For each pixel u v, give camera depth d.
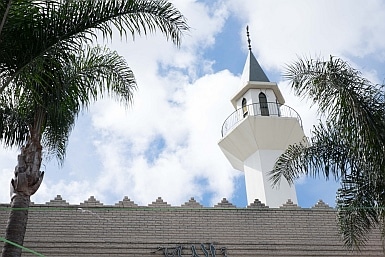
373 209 12.09
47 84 10.72
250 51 36.94
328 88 11.70
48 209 15.77
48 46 10.01
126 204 17.47
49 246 16.28
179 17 10.84
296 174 12.95
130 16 10.57
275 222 17.81
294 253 17.31
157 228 17.14
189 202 17.77
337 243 17.59
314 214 18.11
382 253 17.41
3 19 9.31
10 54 9.87
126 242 16.70
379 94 11.61
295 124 29.97
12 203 11.55
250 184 29.75
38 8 10.00
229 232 17.39
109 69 12.73
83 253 16.38
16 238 11.20
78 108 12.43
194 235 17.19
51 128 12.88
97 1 10.39
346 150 12.51
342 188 12.34
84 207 17.02
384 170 11.29
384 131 11.20
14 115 12.36
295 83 12.08
